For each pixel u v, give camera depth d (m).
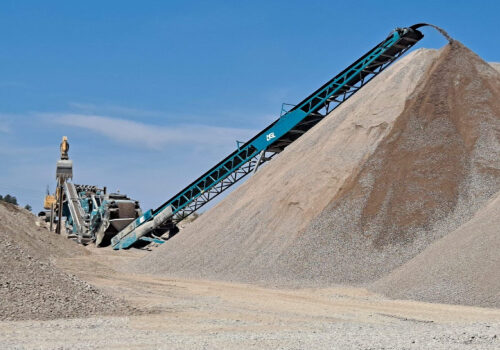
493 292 21.61
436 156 31.28
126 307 19.16
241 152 47.25
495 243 23.34
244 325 16.69
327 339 13.12
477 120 32.75
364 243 28.53
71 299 18.25
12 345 12.12
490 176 29.72
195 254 35.31
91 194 61.78
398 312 20.31
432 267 24.20
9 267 18.50
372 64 42.75
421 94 34.81
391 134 33.31
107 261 43.78
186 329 15.48
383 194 30.30
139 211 58.69
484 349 11.84
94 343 12.44
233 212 37.16
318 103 43.56
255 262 31.12
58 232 58.59
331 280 27.34
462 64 36.09
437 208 28.81
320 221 30.75
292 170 36.25
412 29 40.91
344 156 33.97
